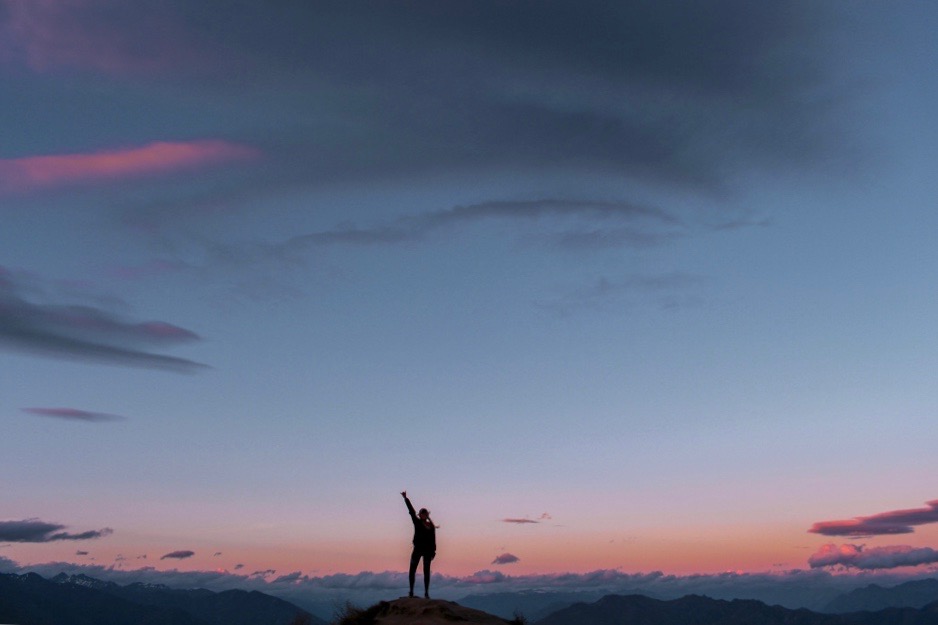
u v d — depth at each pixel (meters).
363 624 28.52
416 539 30.23
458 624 26.88
